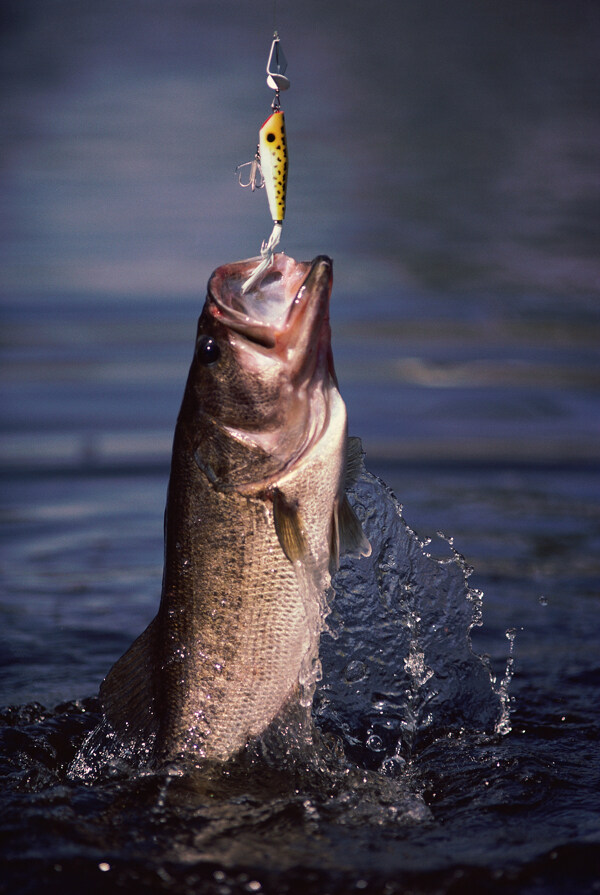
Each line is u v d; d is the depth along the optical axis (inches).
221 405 278.1
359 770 295.0
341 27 3996.1
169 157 1911.9
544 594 464.1
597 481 631.2
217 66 3083.2
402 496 601.9
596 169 1867.6
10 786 287.4
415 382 836.0
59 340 940.0
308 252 1262.3
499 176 1803.6
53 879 236.8
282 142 279.9
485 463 660.7
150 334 960.3
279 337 274.7
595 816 270.5
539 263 1242.6
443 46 3602.4
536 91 2755.9
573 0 4864.7
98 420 745.0
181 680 283.9
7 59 3253.0
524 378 847.7
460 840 256.4
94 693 362.6
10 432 719.1
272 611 280.7
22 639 415.2
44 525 564.1
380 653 339.9
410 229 1411.2
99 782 282.2
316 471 280.1
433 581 346.6
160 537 548.7
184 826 260.2
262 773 282.8
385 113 2432.3
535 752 313.6
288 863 243.8
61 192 1647.4
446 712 337.1
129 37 3690.9
